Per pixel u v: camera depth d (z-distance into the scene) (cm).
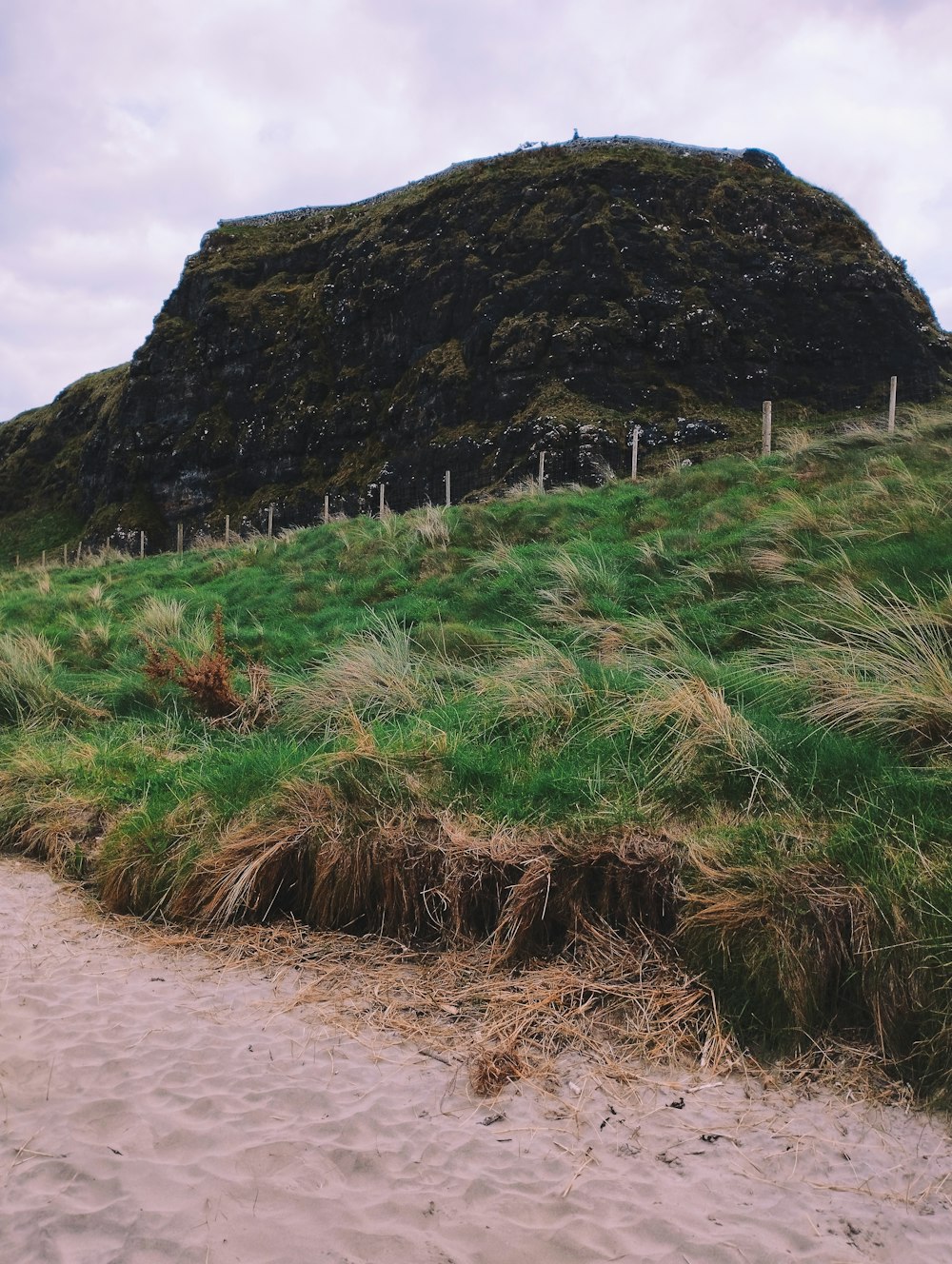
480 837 452
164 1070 333
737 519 1034
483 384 3584
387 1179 272
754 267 3744
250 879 473
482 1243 246
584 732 550
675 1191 267
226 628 1153
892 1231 249
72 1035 359
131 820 546
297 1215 256
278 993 398
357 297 4312
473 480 3384
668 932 402
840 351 3622
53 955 440
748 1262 238
